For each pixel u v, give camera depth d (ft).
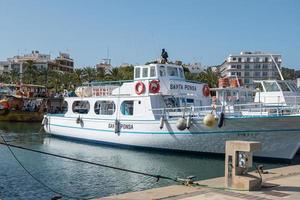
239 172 39.65
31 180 65.98
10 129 171.63
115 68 392.47
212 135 84.48
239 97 110.93
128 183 64.39
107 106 104.99
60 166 79.66
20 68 547.49
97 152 96.84
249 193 37.24
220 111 86.63
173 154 91.15
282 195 36.63
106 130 103.40
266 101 107.86
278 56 534.78
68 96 123.24
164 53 104.99
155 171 74.90
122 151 96.84
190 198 35.09
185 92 99.55
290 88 107.34
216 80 358.84
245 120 81.05
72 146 107.65
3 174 70.95
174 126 88.38
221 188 39.14
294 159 88.79
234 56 538.88
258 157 83.05
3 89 298.15
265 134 80.89
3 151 100.12
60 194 56.29
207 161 84.84
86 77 391.86
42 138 127.85
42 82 407.23
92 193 57.31
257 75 528.22
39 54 597.52
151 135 92.43
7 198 53.72
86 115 110.73
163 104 94.53
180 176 69.97
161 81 96.53
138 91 95.25
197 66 536.83
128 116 97.55
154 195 36.35
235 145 39.34
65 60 586.86
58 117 122.21
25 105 236.02
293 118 78.18
